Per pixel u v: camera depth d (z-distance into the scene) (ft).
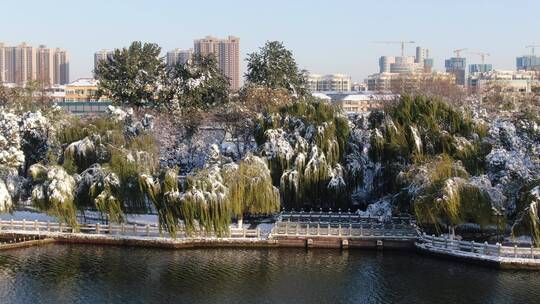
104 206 208.23
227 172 211.82
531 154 225.35
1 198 212.84
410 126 229.86
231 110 301.84
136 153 221.66
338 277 182.29
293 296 167.02
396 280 179.42
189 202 202.28
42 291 167.43
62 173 212.43
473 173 222.07
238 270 187.52
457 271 187.32
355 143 244.83
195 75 344.08
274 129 240.53
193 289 171.01
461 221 201.05
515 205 206.69
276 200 216.74
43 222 217.56
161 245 209.26
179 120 305.94
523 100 404.98
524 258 188.24
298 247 211.61
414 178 206.69
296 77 383.45
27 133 253.03
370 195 236.63
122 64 358.43
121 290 169.58
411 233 211.41
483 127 240.32
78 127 245.45
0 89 353.51
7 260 194.08
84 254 201.16
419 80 570.87
